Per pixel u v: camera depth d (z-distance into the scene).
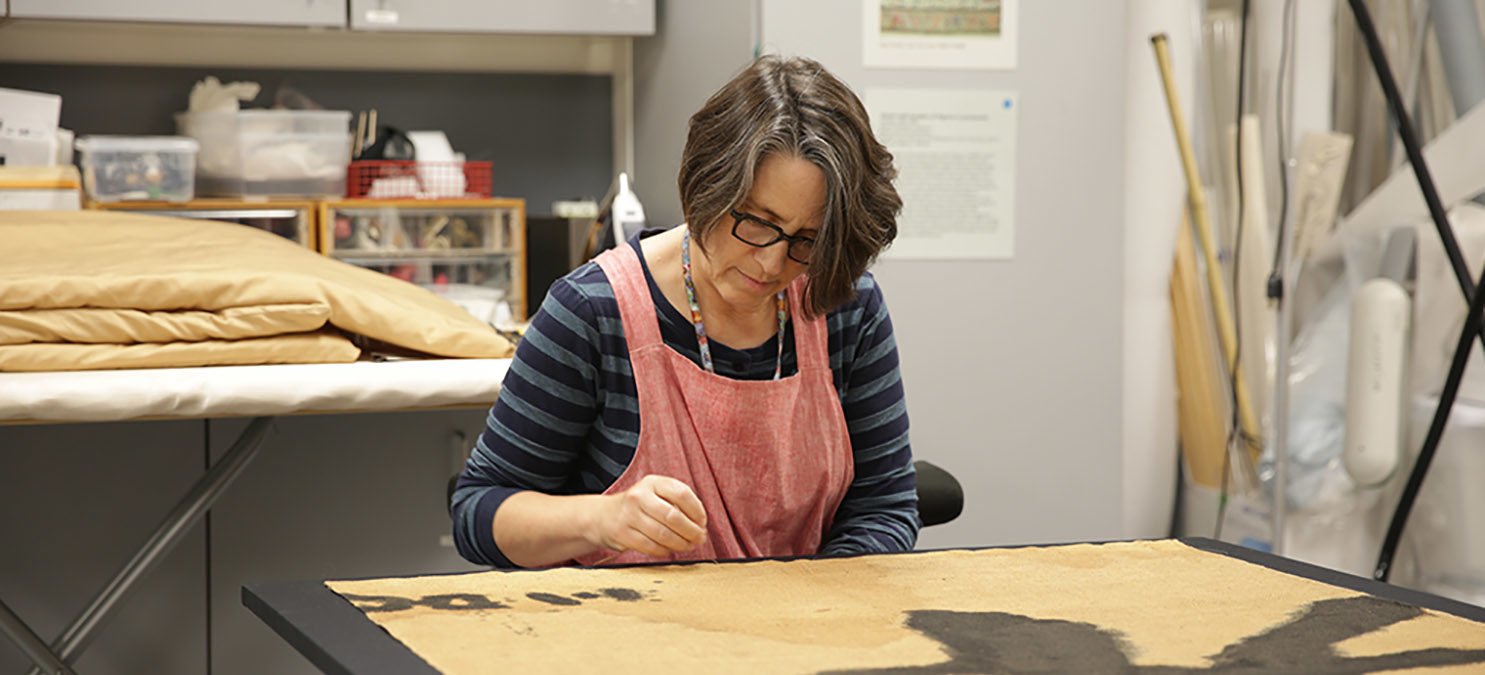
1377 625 0.99
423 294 2.33
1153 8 3.04
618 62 3.39
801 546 1.52
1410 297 2.86
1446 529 2.80
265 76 3.16
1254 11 3.00
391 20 2.87
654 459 1.41
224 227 2.40
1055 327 2.73
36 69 3.01
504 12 2.93
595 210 3.33
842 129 1.20
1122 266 2.76
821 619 0.99
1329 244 2.94
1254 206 3.00
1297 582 1.12
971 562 1.19
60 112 3.04
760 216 1.22
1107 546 1.27
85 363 1.94
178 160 2.79
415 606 1.00
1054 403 2.75
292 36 3.15
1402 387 2.81
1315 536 2.97
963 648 0.91
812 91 1.21
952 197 2.65
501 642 0.91
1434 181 2.79
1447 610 1.04
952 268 2.67
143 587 2.28
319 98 3.20
